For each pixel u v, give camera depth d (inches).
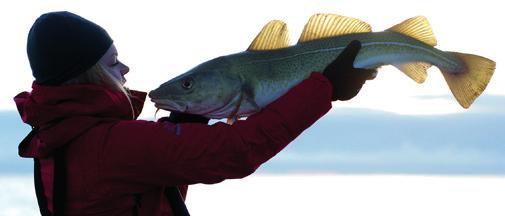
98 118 87.5
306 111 88.4
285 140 87.9
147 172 86.0
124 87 94.2
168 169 85.5
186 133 85.6
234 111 95.9
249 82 94.7
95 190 86.7
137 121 87.4
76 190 87.2
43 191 91.2
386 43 100.3
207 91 94.3
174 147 84.9
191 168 85.4
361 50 98.1
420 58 103.3
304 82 90.2
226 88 94.3
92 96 87.0
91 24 89.8
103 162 86.1
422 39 104.1
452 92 106.7
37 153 88.7
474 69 107.1
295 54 95.6
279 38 96.7
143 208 89.4
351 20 98.4
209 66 95.3
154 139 85.2
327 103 89.8
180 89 94.7
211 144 85.0
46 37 87.7
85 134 87.4
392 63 101.3
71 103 86.4
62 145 86.9
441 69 105.5
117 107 88.4
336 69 92.4
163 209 97.0
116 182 86.7
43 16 90.0
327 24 97.9
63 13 90.1
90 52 88.0
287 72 94.8
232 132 86.1
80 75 88.6
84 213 87.6
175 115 99.7
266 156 88.3
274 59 95.3
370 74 95.0
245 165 86.5
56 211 87.7
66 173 87.4
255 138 86.4
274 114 87.7
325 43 97.0
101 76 89.3
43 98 86.0
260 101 95.2
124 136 85.8
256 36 96.4
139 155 85.1
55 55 87.4
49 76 88.1
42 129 86.5
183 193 105.0
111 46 91.0
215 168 86.0
